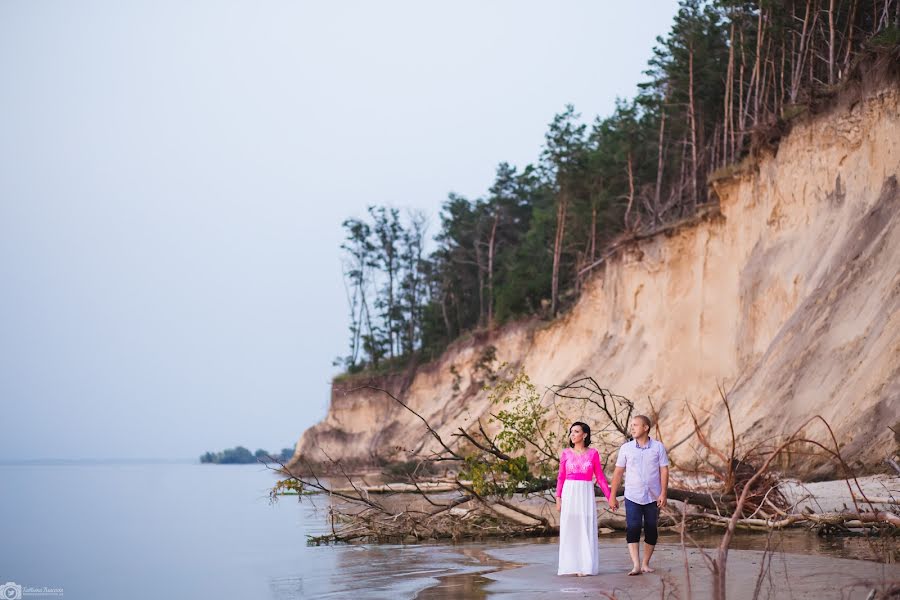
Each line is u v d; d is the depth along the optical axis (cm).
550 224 7006
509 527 1572
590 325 4328
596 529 980
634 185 5719
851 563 931
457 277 8612
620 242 4038
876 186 2441
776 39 4391
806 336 2273
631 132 5572
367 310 9275
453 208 8912
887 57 2480
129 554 1576
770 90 4903
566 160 5888
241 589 1040
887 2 3162
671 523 1431
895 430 1691
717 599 605
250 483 6844
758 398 2281
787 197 2828
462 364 6331
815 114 2759
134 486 6194
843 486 1619
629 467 976
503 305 6322
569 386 1664
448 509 1584
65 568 1379
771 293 2730
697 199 5147
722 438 2305
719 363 3067
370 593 909
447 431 5419
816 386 2083
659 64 5172
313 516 2488
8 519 2634
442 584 948
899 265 2116
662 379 3344
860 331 2078
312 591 964
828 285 2359
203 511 2978
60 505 3503
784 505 1350
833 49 3359
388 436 6762
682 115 5191
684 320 3356
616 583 889
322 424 7794
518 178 8394
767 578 845
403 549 1423
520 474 1507
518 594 841
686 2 4959
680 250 3541
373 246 9388
